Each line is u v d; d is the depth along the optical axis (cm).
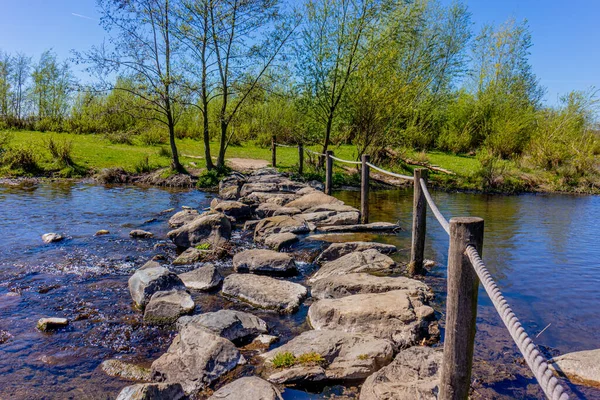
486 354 474
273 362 439
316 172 1955
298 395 399
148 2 1644
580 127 2556
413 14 1803
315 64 1791
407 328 500
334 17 1730
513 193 1848
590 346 508
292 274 757
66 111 3172
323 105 1866
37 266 763
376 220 1183
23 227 1025
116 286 680
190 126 3058
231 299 632
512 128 2562
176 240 912
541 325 562
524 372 439
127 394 367
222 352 437
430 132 2775
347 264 745
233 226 1109
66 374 439
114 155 2164
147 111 1867
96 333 528
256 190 1491
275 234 936
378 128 1866
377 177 1994
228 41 1781
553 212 1372
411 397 364
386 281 627
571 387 412
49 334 523
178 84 1722
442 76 2738
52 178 1798
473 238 268
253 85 1834
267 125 2897
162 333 531
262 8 1708
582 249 923
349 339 464
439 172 2088
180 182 1762
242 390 374
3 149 1934
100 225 1069
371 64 1733
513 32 2933
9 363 457
